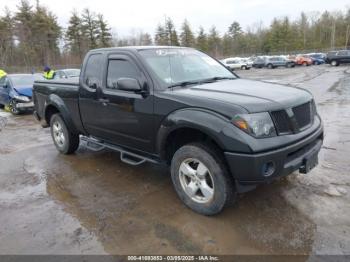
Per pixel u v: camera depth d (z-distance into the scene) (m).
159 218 3.32
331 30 80.50
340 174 4.14
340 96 11.23
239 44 80.69
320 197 3.56
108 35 54.88
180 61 4.16
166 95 3.42
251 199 3.60
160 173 4.57
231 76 4.46
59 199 3.89
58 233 3.14
